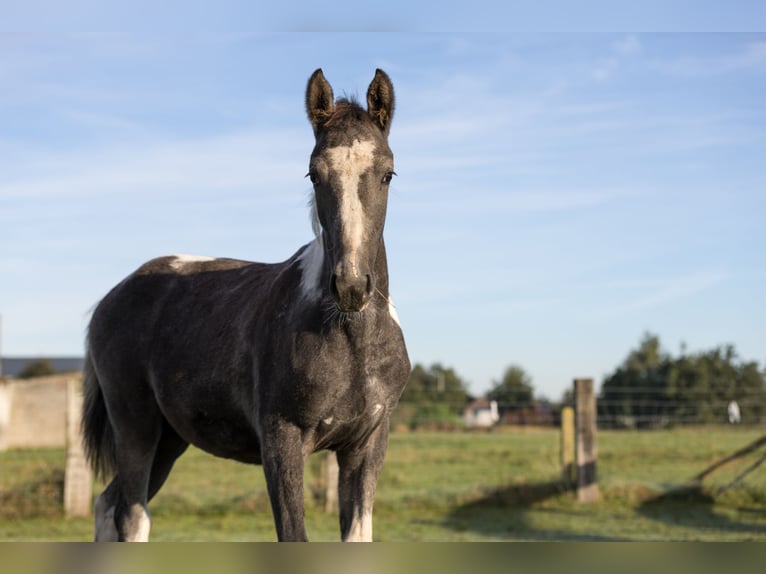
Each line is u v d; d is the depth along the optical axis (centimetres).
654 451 1244
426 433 1778
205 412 416
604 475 1034
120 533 457
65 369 5791
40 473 948
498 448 1353
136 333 462
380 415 378
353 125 340
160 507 890
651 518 830
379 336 364
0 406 2272
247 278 436
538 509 894
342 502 390
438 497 914
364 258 322
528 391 2400
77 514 896
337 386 357
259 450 417
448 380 3117
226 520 848
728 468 1095
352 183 329
